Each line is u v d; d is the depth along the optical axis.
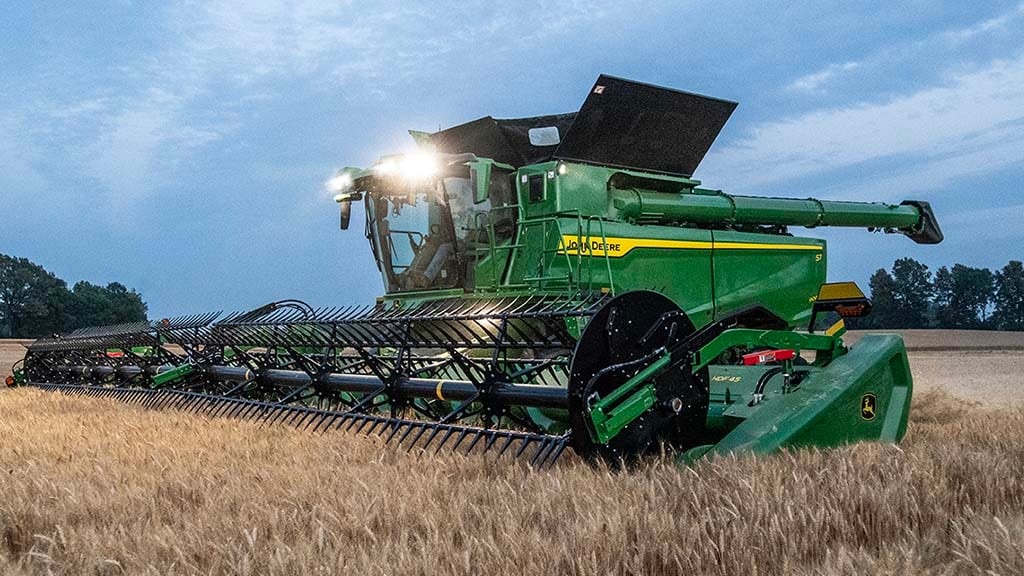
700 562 3.14
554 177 8.20
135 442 6.30
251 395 8.62
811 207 10.78
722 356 7.27
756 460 4.71
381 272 9.45
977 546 3.25
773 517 3.46
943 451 5.01
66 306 71.06
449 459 5.16
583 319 7.44
